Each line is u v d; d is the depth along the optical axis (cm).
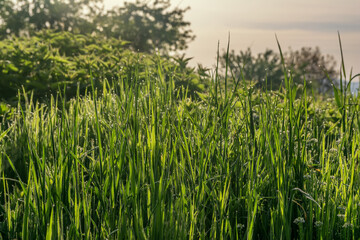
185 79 653
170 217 206
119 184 219
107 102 339
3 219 241
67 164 227
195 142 267
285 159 240
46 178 214
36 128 304
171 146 267
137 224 200
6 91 620
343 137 270
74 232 202
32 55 773
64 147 239
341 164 258
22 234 197
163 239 204
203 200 238
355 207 227
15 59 754
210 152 255
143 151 244
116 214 224
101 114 328
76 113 248
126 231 201
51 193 215
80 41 1068
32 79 648
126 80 291
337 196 243
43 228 202
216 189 245
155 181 229
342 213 238
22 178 282
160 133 259
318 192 247
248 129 277
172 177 232
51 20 2177
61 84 602
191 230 206
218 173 250
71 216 205
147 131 245
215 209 226
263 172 259
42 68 711
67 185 226
